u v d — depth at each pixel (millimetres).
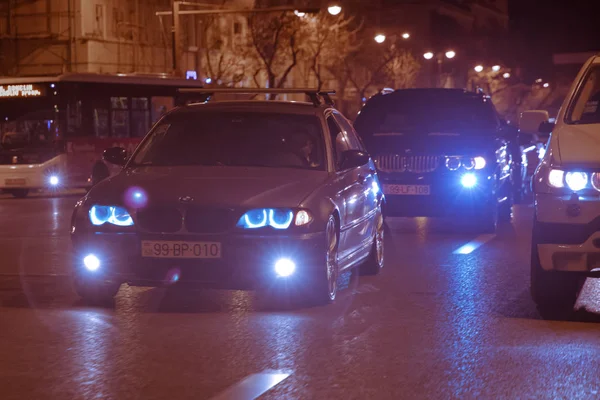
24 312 9844
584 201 9312
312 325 9211
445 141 17844
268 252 9812
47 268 13273
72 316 9617
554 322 9453
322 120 11438
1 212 24234
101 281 10141
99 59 62719
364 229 11898
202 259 9820
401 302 10523
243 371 7453
